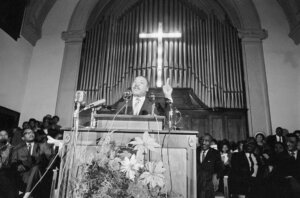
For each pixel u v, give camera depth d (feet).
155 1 29.19
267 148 18.35
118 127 8.54
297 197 13.12
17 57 24.17
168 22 28.04
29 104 25.20
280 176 14.60
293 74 24.00
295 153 17.22
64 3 28.60
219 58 25.80
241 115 23.58
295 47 24.80
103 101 7.72
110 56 26.81
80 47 26.61
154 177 5.21
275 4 26.55
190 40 26.94
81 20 27.53
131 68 26.02
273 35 25.45
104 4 28.55
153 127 8.39
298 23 23.82
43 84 25.82
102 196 4.94
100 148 5.88
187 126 23.53
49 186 13.66
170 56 26.05
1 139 14.83
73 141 5.95
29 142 15.40
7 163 13.83
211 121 23.65
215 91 24.57
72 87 25.27
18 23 23.56
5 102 22.53
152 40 27.09
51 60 26.58
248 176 15.29
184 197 6.85
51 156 14.14
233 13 27.07
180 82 25.04
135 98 11.35
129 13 28.91
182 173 7.10
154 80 25.05
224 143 19.98
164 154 7.27
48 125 20.81
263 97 23.44
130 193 5.06
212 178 14.24
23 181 13.55
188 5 28.76
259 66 24.36
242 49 25.16
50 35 27.53
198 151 16.35
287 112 22.99
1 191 11.93
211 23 27.32
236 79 24.84
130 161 5.33
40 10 26.91
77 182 5.08
